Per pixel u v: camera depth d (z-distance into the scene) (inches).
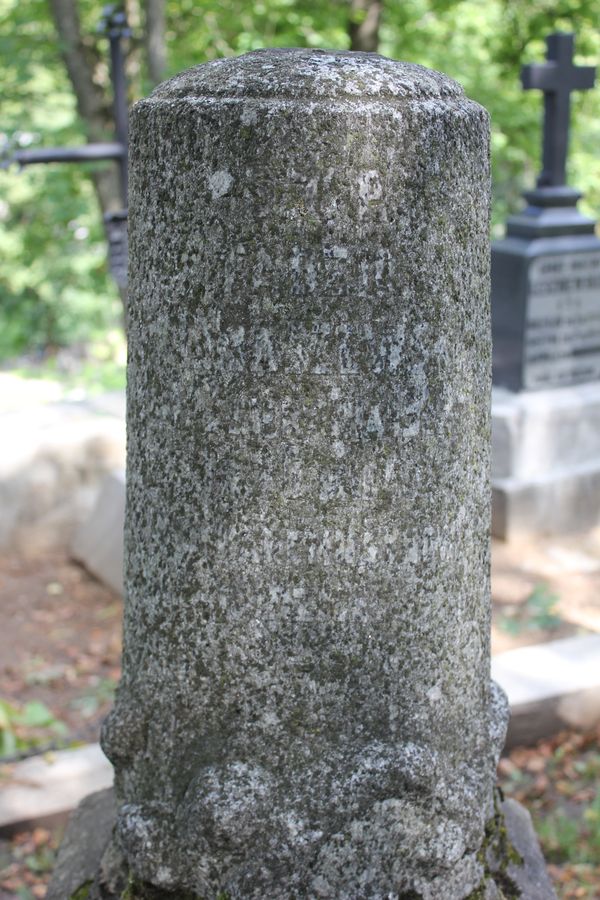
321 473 74.9
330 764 79.2
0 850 139.3
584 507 245.6
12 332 633.0
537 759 159.3
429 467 77.6
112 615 211.3
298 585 76.6
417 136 71.8
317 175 70.6
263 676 78.3
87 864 99.1
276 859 79.2
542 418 239.8
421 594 79.1
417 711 81.0
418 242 73.5
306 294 72.4
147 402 79.3
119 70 253.3
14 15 370.9
